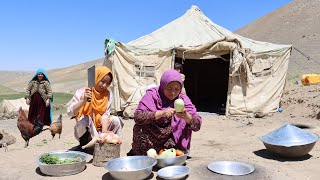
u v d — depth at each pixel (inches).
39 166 173.0
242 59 422.6
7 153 227.0
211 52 438.6
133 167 169.0
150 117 172.7
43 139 313.6
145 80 441.1
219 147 247.1
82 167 177.3
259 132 303.6
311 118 374.6
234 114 432.5
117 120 210.8
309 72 999.0
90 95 200.1
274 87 453.4
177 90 177.8
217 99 681.6
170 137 185.2
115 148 188.7
